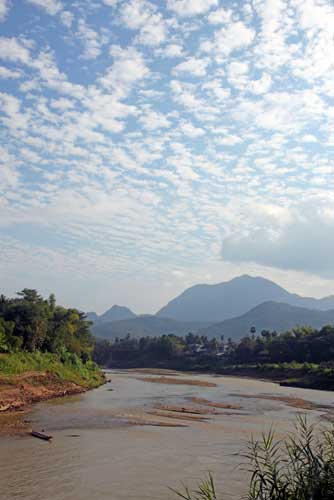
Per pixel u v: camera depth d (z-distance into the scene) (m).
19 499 18.47
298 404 55.38
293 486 9.60
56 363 70.62
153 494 19.39
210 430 34.78
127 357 187.12
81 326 99.94
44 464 23.66
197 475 22.27
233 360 150.00
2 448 26.75
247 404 54.69
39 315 75.19
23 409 42.78
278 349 132.75
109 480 21.27
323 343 118.75
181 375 126.19
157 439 30.84
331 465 9.73
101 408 46.06
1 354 58.69
